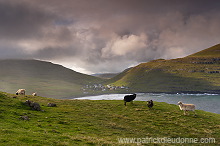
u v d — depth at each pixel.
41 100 53.50
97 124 31.53
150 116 40.25
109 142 21.03
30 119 29.22
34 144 16.61
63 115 35.66
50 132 23.06
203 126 34.00
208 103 145.25
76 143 19.48
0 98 37.34
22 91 63.56
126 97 51.94
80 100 60.94
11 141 16.31
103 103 54.94
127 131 29.06
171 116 40.62
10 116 27.84
